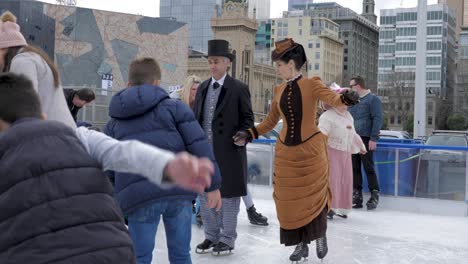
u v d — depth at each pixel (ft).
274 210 26.43
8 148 6.07
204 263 16.67
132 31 179.83
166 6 547.49
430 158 27.04
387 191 27.94
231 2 378.53
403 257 18.28
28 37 144.15
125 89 11.57
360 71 553.64
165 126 11.33
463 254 18.83
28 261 5.66
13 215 5.81
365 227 22.94
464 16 459.73
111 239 6.04
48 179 5.95
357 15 560.20
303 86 15.90
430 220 24.88
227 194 17.24
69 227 5.87
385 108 301.43
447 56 398.21
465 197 26.30
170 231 11.83
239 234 20.77
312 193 15.93
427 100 313.73
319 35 443.32
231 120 17.46
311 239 16.03
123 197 11.06
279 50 16.02
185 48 187.93
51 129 6.28
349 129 23.68
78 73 172.65
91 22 174.81
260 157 30.42
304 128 15.93
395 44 394.11
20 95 6.42
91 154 6.76
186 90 21.50
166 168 6.39
